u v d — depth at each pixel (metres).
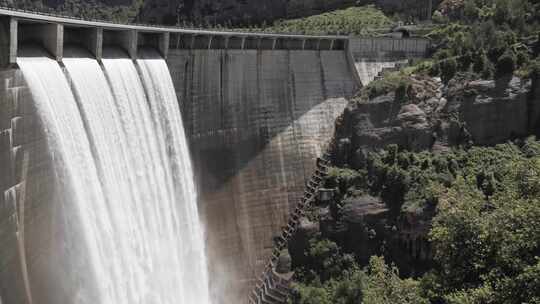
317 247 79.25
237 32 83.62
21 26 52.62
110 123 56.78
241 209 81.94
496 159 81.00
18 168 43.97
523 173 49.38
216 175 80.69
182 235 70.25
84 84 53.81
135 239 58.16
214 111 81.75
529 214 42.75
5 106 42.31
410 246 75.94
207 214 78.94
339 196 82.50
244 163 83.81
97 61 58.34
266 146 86.62
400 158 81.69
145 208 61.28
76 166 49.59
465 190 70.56
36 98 45.66
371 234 78.50
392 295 49.59
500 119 85.75
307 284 76.94
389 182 79.69
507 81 86.00
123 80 61.44
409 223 75.19
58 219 48.38
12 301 42.56
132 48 65.00
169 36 74.19
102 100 56.06
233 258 79.56
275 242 83.31
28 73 45.62
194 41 79.50
